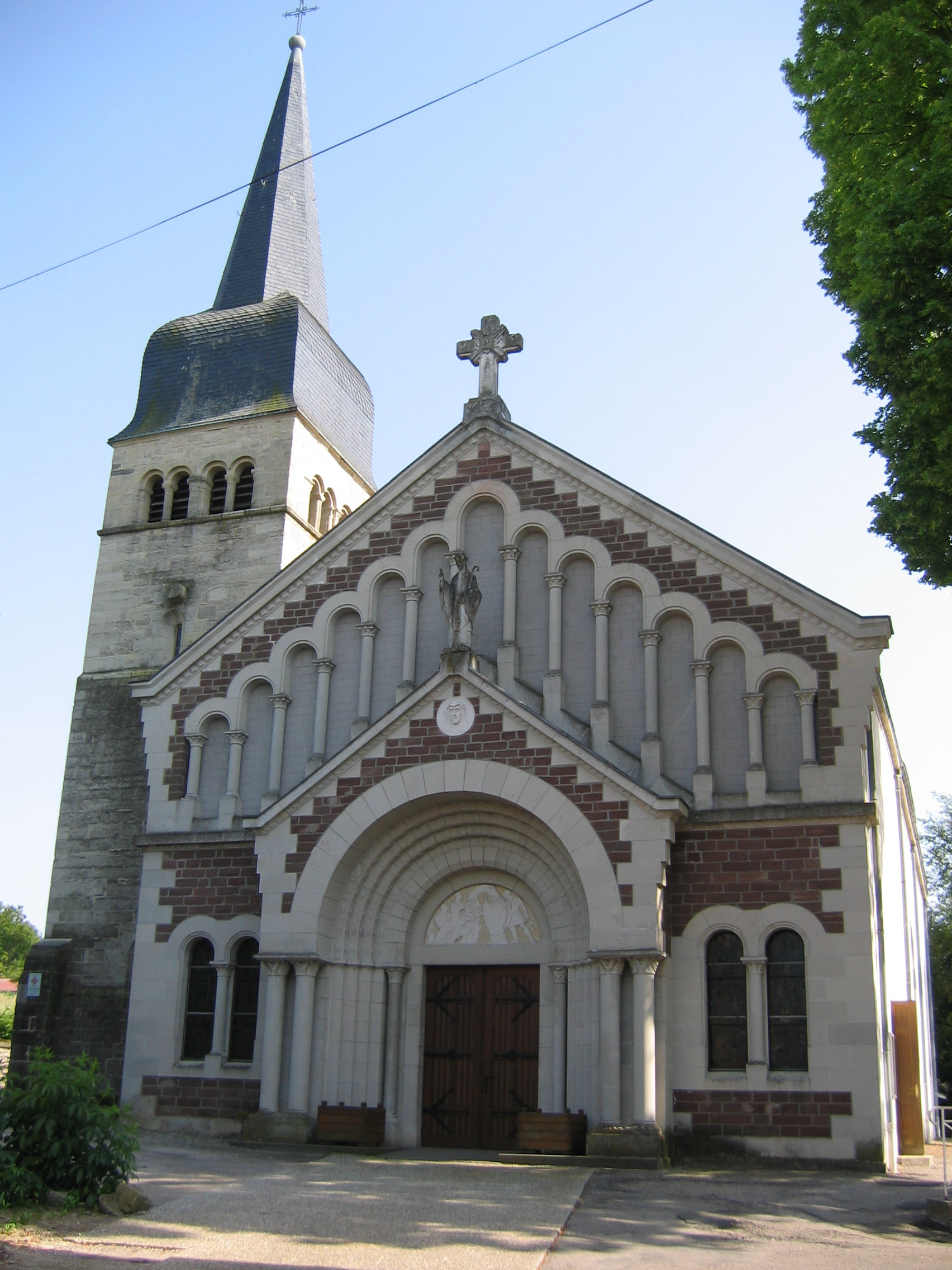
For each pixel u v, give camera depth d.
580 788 25.97
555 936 27.16
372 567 31.14
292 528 41.00
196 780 31.31
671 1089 25.17
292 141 49.72
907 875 37.34
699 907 26.03
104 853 36.50
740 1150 24.48
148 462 42.62
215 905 30.11
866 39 20.73
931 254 19.14
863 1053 24.39
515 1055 27.27
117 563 41.38
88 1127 17.42
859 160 21.73
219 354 44.03
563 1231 16.73
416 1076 27.64
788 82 24.02
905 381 19.47
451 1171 22.03
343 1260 14.95
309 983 27.19
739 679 27.53
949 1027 58.31
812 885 25.56
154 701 32.28
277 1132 26.19
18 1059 34.16
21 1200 16.62
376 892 28.38
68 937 35.62
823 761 26.28
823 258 23.50
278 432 41.62
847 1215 18.44
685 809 25.84
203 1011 29.70
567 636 29.12
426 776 27.20
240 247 47.75
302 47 51.91
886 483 20.45
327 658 30.95
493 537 30.50
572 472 29.94
